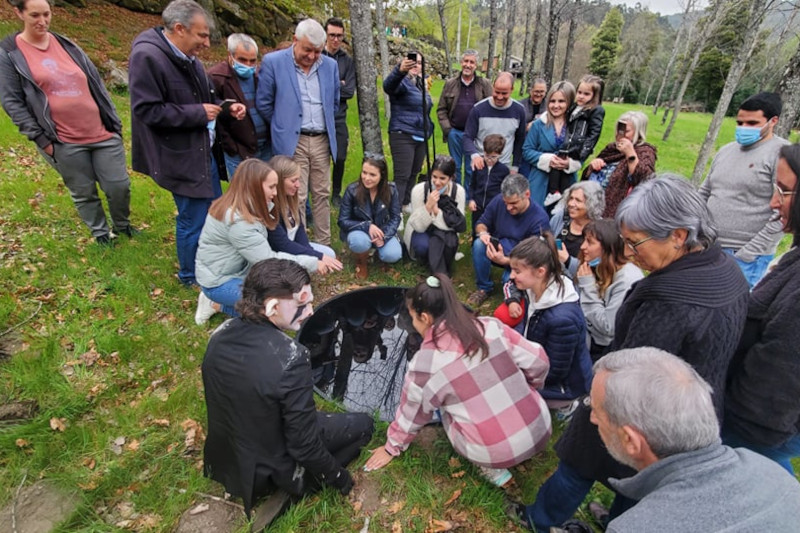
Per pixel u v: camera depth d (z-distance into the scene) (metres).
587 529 1.84
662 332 1.28
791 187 1.50
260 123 3.92
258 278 1.64
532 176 4.32
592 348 2.67
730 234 2.93
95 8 10.30
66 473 2.02
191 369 2.70
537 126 4.18
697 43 13.52
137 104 2.70
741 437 1.48
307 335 3.05
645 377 0.96
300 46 3.40
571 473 1.65
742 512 0.84
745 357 1.41
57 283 3.23
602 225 2.36
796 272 1.32
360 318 3.30
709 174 3.09
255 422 1.63
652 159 3.32
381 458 2.16
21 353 2.58
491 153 3.99
